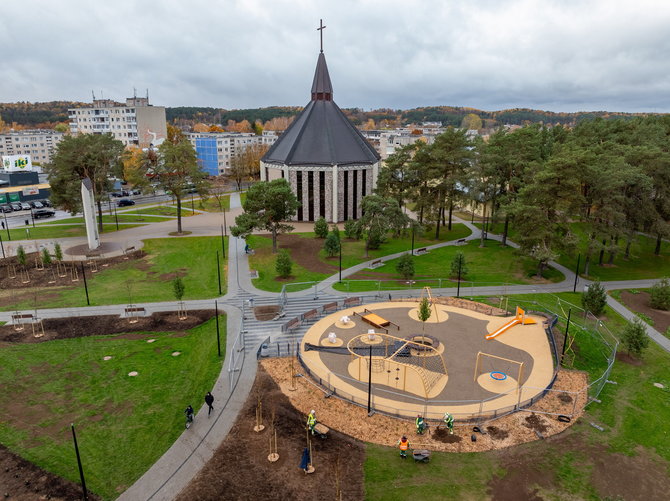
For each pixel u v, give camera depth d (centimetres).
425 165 7969
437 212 8256
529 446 2894
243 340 4259
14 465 2734
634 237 6506
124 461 2775
